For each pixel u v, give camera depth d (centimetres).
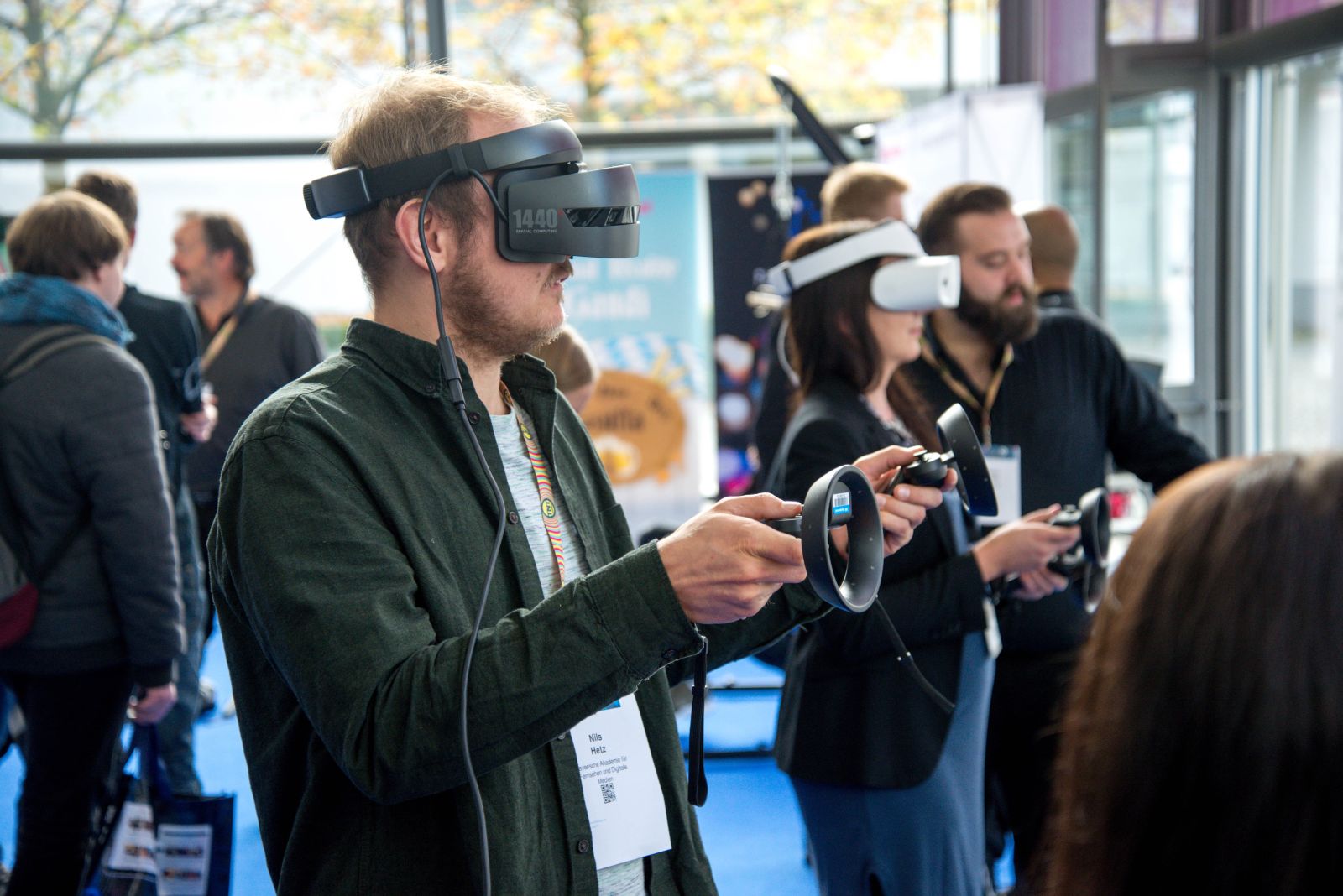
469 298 111
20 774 384
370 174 110
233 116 591
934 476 130
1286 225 522
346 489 101
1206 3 530
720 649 131
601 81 612
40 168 572
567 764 112
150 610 232
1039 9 534
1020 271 228
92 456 228
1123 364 244
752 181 484
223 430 404
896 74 613
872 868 179
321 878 105
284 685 110
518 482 118
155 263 511
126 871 223
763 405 319
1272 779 54
